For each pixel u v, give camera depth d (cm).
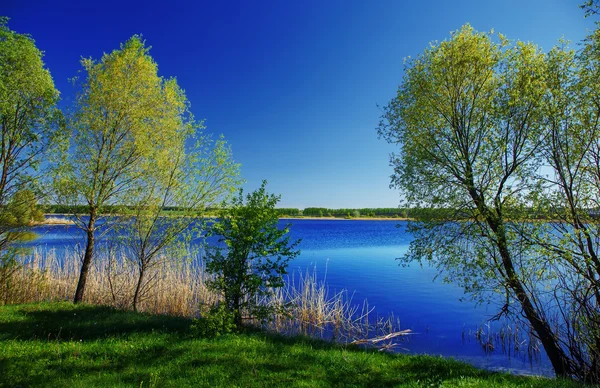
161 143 1280
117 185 1263
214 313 904
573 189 831
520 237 854
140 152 1234
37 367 624
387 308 1539
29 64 1218
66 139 1246
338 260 3041
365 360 755
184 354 721
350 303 1614
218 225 977
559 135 848
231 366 664
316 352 793
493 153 902
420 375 674
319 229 8119
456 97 992
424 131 1009
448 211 942
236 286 948
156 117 1288
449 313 1461
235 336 868
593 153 811
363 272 2464
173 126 1289
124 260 1380
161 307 1394
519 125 898
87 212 1259
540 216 838
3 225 1269
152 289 1462
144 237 1266
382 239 5309
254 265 995
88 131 1220
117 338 817
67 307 1141
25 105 1238
